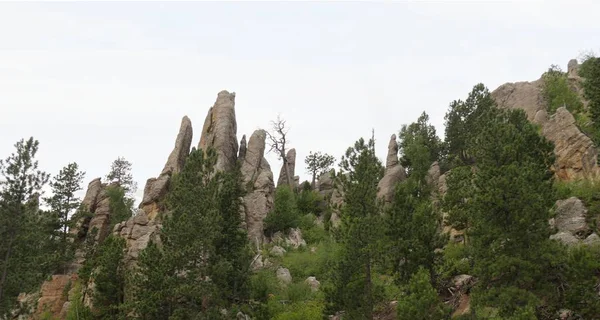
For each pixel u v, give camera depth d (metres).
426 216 39.53
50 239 66.19
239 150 84.50
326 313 38.12
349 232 37.34
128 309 42.31
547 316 29.28
